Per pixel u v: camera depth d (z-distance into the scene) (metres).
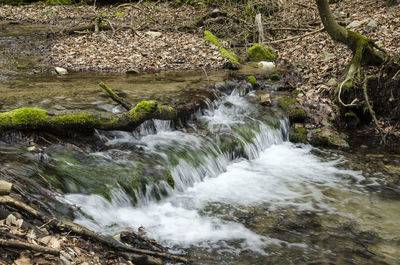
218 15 15.20
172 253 4.25
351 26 12.87
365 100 8.50
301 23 14.37
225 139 7.13
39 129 5.57
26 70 10.23
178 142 6.62
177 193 5.71
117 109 7.05
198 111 7.87
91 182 4.95
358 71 8.68
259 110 8.55
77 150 5.54
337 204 5.69
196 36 14.14
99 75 10.01
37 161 4.97
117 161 5.57
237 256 4.33
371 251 4.52
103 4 21.73
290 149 7.82
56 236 3.55
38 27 16.94
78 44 13.06
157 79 9.70
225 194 5.87
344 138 8.08
